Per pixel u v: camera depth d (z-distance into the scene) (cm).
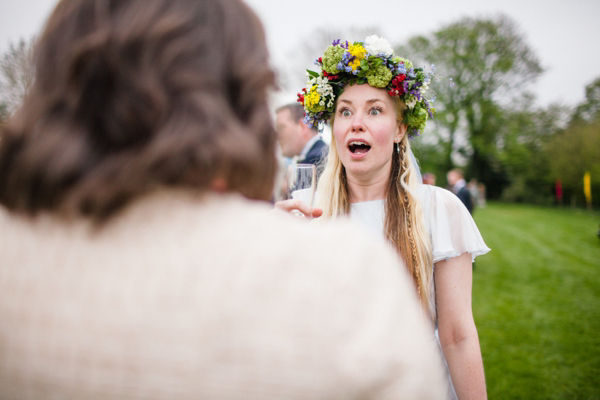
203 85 50
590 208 2770
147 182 49
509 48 3025
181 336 46
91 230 50
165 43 50
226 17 55
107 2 52
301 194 152
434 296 153
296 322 47
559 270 813
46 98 51
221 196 54
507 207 3152
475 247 149
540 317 527
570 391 345
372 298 50
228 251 49
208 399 45
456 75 3091
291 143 340
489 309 564
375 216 165
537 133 3425
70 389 47
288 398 45
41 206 51
